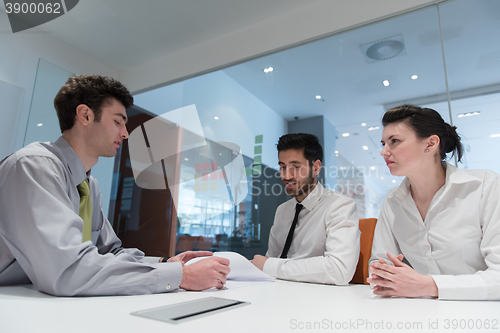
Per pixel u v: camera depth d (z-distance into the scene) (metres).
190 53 3.09
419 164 1.09
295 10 2.57
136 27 2.82
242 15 2.65
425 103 1.99
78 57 3.15
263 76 2.62
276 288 0.86
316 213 1.47
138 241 2.99
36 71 2.74
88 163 1.05
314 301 0.67
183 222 2.78
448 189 1.06
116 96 1.05
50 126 2.75
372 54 2.23
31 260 0.71
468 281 0.74
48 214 0.74
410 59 2.09
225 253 1.07
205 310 0.53
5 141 2.49
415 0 2.10
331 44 2.38
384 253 1.19
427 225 1.11
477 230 1.00
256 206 2.41
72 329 0.41
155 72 3.30
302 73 2.46
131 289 0.70
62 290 0.67
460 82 1.91
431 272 1.10
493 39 1.86
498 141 1.74
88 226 1.04
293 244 1.54
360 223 1.43
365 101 2.19
